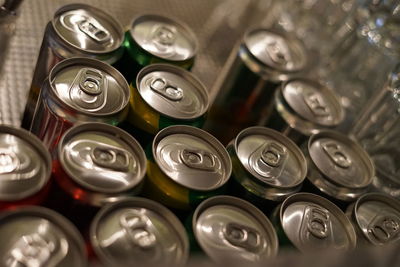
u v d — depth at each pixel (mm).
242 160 528
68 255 427
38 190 447
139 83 534
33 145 467
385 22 706
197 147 519
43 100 505
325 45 792
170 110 531
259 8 824
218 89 632
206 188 490
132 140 495
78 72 519
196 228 465
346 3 788
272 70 614
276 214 502
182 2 803
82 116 495
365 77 731
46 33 541
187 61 587
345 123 679
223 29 790
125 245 442
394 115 617
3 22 532
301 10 832
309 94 621
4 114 571
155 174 487
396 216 544
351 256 430
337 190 542
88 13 568
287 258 431
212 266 441
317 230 505
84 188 453
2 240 419
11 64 614
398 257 431
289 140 558
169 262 446
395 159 602
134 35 570
